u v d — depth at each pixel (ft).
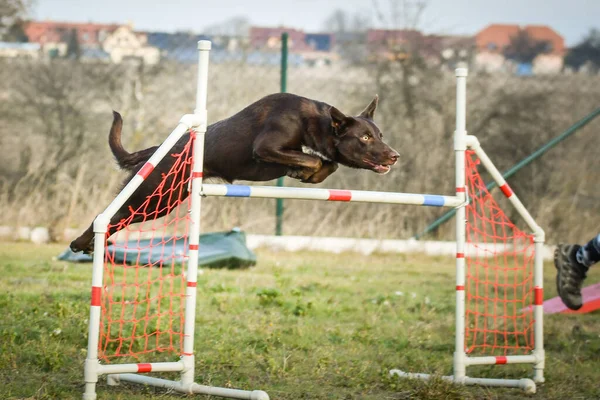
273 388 18.69
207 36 55.31
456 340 20.25
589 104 58.34
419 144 52.65
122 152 21.86
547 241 49.93
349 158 20.48
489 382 19.83
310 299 29.71
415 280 36.52
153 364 17.67
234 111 52.08
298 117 20.20
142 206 20.90
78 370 19.36
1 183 51.06
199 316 25.44
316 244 46.06
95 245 16.97
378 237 48.47
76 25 58.13
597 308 29.14
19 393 17.03
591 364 22.18
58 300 25.72
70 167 52.49
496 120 56.95
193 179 18.49
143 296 28.43
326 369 20.49
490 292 34.94
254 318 25.81
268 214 48.26
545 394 19.51
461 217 20.75
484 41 68.03
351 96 57.06
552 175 54.34
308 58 57.57
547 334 25.55
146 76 55.11
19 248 40.81
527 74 61.11
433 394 18.47
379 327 25.57
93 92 55.11
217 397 17.85
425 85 57.67
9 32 58.90
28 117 55.11
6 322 22.72
